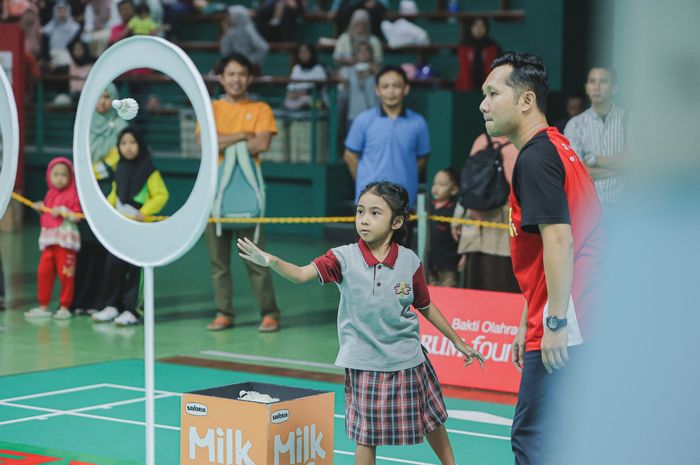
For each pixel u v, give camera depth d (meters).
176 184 21.11
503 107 4.19
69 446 6.71
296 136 20.09
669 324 0.88
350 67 19.72
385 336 4.97
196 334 11.11
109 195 11.06
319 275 4.95
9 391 8.41
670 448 0.91
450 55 21.22
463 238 9.62
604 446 0.94
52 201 11.80
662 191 0.85
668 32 0.81
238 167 10.92
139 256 4.19
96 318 11.72
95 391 8.43
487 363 8.70
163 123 22.28
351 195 20.23
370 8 21.14
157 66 3.88
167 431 7.16
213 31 24.28
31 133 23.08
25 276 14.98
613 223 0.93
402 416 4.96
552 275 3.88
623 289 0.90
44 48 23.91
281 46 22.36
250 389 5.49
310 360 9.85
